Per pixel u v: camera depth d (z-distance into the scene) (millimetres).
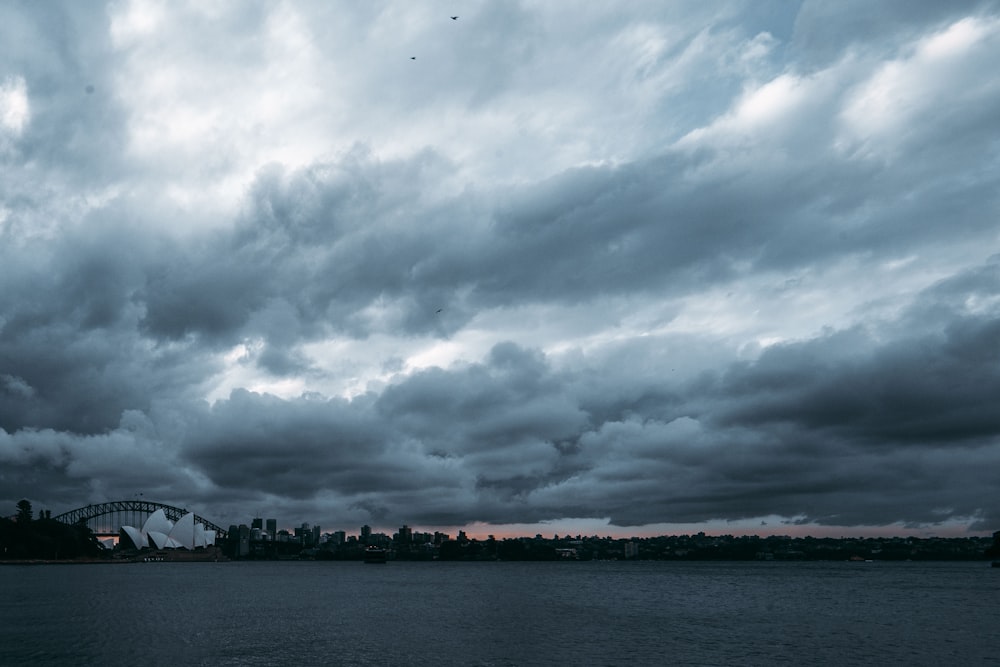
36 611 119375
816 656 73938
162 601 141625
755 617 112938
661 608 130250
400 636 88375
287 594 168375
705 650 77312
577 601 149125
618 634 90625
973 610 125000
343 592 180000
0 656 73500
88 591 170250
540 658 72312
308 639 85438
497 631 93688
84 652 75438
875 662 70812
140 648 78000
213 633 90875
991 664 70188
